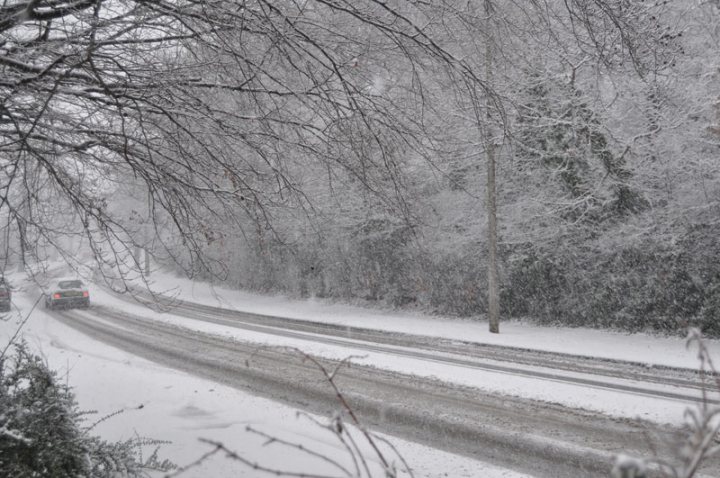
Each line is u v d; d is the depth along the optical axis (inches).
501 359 532.7
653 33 245.3
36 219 263.1
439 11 217.3
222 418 338.6
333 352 581.9
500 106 233.6
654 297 669.3
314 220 313.6
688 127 644.1
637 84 630.5
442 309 944.3
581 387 408.8
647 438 46.2
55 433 191.0
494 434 315.9
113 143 221.3
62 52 192.2
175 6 185.0
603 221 721.0
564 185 746.2
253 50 227.8
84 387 415.5
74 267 268.8
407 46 219.6
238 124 240.5
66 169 264.2
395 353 573.9
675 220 658.2
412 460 275.9
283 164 264.8
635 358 522.9
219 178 260.1
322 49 193.6
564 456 279.1
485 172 795.4
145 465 225.8
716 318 623.2
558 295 778.2
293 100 240.8
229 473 238.2
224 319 926.4
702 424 42.8
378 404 384.2
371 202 297.0
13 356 203.9
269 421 334.3
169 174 233.5
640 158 685.9
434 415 355.6
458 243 855.1
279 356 572.1
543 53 298.5
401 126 237.6
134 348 639.8
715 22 618.8
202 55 223.6
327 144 245.0
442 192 847.7
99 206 249.8
